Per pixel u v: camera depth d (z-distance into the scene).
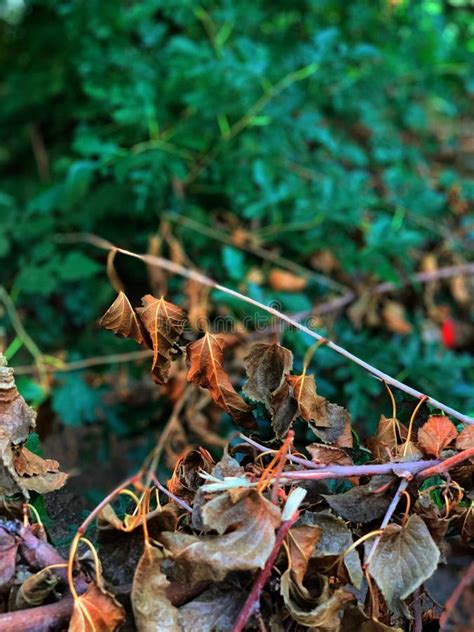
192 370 0.52
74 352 1.20
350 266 1.20
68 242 1.34
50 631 0.42
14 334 1.32
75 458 1.14
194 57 1.25
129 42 1.40
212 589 0.44
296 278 1.23
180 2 1.33
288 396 0.52
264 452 0.49
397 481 0.47
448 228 1.40
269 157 1.33
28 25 1.59
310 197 1.31
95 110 1.37
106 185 1.35
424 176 1.52
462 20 1.69
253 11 1.42
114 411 1.10
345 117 1.53
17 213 1.35
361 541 0.45
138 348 1.23
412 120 1.59
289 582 0.43
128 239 1.34
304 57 1.35
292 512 0.43
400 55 1.52
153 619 0.41
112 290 1.33
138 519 0.44
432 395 1.03
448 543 0.53
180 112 1.36
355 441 0.55
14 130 1.65
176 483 0.52
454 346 1.32
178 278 1.25
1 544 0.44
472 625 0.61
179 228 1.30
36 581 0.42
